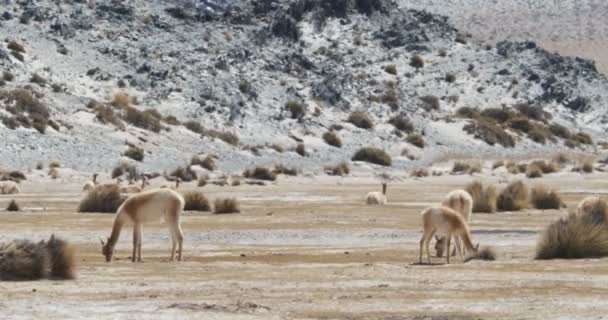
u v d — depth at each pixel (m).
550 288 46.78
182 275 53.72
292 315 39.28
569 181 157.25
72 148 161.25
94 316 38.56
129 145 167.88
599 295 44.22
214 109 197.50
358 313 39.88
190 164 164.62
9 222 89.50
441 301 42.97
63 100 183.62
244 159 175.50
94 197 100.44
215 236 79.12
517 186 107.62
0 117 163.25
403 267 56.91
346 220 91.44
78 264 59.94
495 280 49.91
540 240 62.69
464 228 60.16
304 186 142.88
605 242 61.62
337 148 193.00
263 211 101.12
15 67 193.38
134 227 62.25
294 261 62.06
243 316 38.75
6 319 37.91
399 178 161.75
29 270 51.66
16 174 141.00
